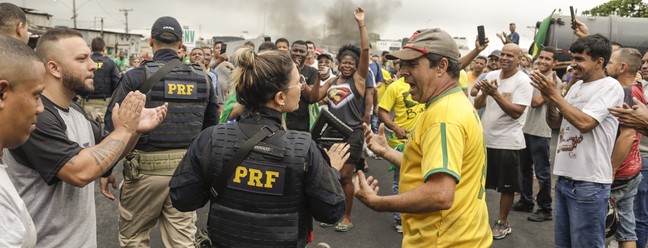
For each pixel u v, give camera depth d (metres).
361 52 4.31
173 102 3.01
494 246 4.36
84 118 2.26
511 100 4.32
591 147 3.00
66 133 2.01
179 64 3.12
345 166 4.31
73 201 2.04
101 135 2.39
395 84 4.67
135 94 2.04
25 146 1.83
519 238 4.56
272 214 1.79
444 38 2.05
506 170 4.44
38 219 1.93
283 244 1.80
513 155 4.41
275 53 1.89
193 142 1.90
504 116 4.43
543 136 5.05
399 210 1.93
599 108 2.92
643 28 13.50
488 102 4.60
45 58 2.03
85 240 2.11
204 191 1.95
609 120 2.99
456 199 2.01
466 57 5.08
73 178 1.86
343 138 2.23
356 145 4.31
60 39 2.05
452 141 1.89
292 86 1.91
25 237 1.25
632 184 3.56
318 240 4.36
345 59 4.38
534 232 4.73
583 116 2.90
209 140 1.85
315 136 2.24
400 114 4.69
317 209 1.87
